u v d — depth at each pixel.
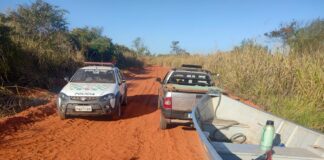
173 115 9.86
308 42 20.97
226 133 7.95
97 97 10.78
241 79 17.72
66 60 21.20
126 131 10.05
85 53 30.14
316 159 4.84
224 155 4.82
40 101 13.26
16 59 15.29
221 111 9.35
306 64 14.23
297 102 12.49
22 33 20.83
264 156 4.68
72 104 10.66
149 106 14.70
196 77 11.59
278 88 15.62
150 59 62.34
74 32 35.84
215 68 24.08
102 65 14.19
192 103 9.81
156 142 8.95
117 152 7.88
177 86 10.29
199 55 36.00
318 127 10.36
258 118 7.63
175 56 59.22
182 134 9.95
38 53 18.14
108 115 12.05
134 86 22.55
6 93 12.53
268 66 17.27
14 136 8.77
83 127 10.31
